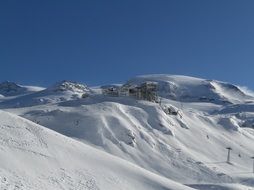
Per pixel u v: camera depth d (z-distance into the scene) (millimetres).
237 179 105562
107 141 109750
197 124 143750
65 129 114062
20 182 41938
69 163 51344
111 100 143875
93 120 116938
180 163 109188
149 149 111875
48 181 45250
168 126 127438
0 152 46156
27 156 48031
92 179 50000
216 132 146000
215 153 126500
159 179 57062
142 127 122875
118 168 55375
